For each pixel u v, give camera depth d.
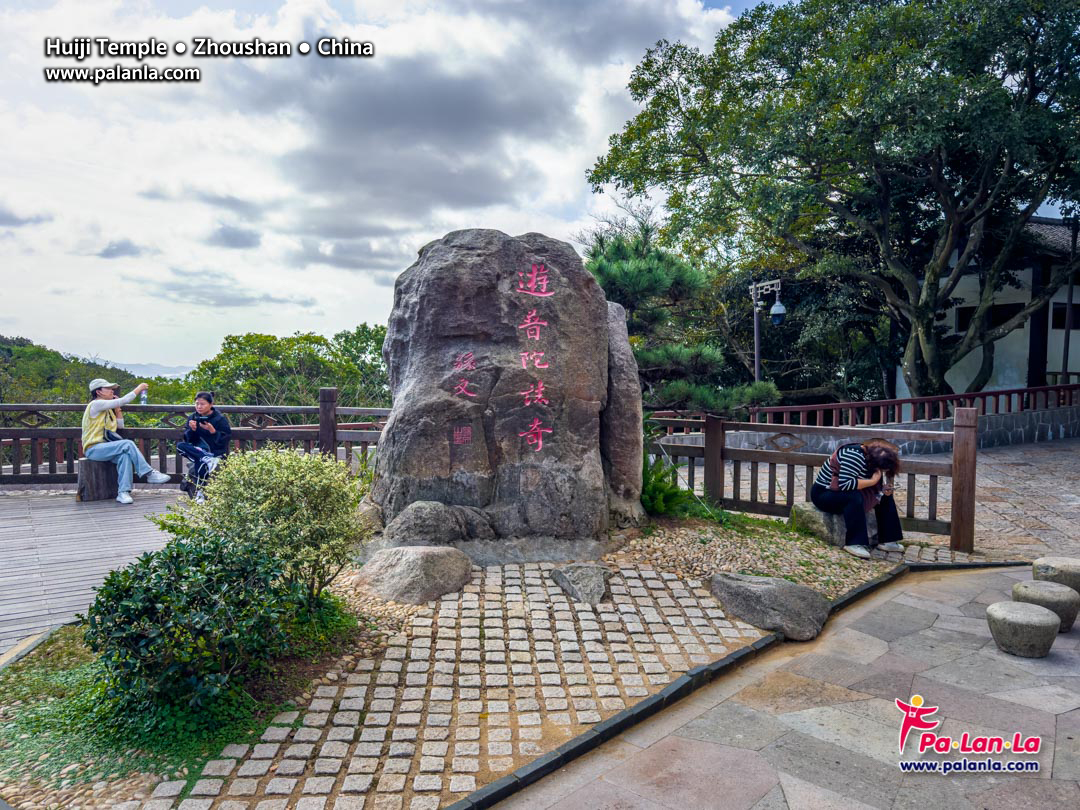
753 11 16.09
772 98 15.24
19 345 28.97
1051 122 14.06
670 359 9.43
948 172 16.80
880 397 20.38
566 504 6.30
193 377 26.78
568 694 4.00
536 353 6.45
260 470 4.64
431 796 3.07
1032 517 9.39
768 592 5.18
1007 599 5.87
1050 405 18.56
